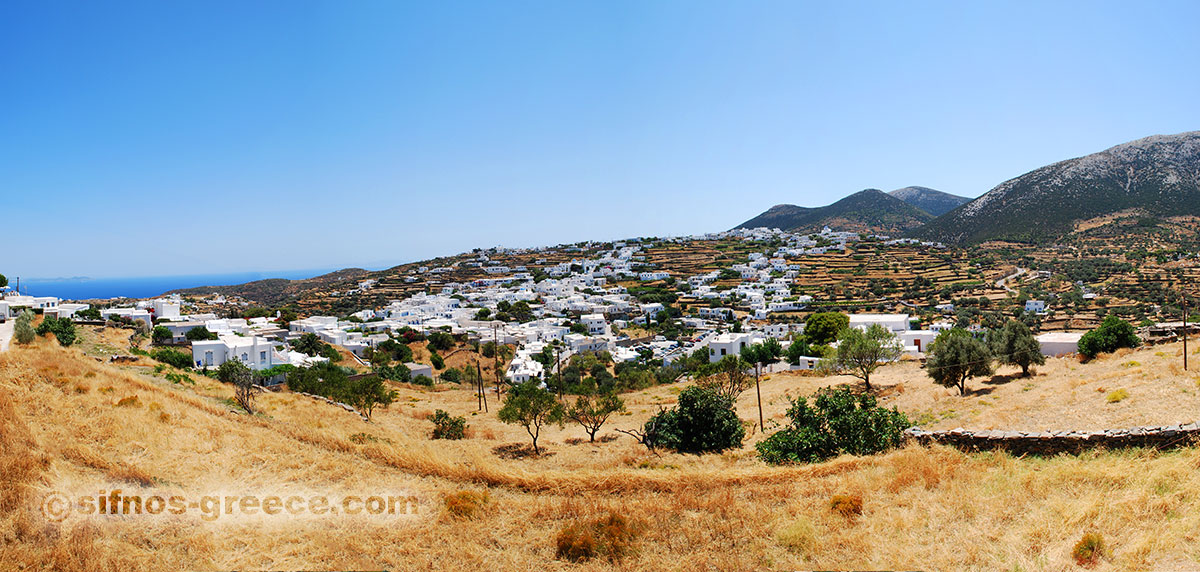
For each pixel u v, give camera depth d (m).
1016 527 10.04
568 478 13.70
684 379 60.31
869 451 17.52
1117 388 23.91
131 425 16.27
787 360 62.81
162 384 27.84
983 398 29.38
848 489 12.40
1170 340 34.91
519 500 12.53
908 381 40.22
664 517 11.29
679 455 22.08
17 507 9.91
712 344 73.62
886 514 11.07
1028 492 11.38
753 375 52.31
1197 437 12.20
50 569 8.61
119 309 77.31
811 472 14.02
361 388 33.38
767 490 12.72
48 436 14.18
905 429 18.05
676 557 9.84
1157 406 19.75
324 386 37.81
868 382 39.19
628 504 12.04
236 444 16.08
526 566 9.75
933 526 10.34
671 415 24.70
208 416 19.58
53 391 18.75
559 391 55.50
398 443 20.75
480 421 36.00
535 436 25.55
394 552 10.05
